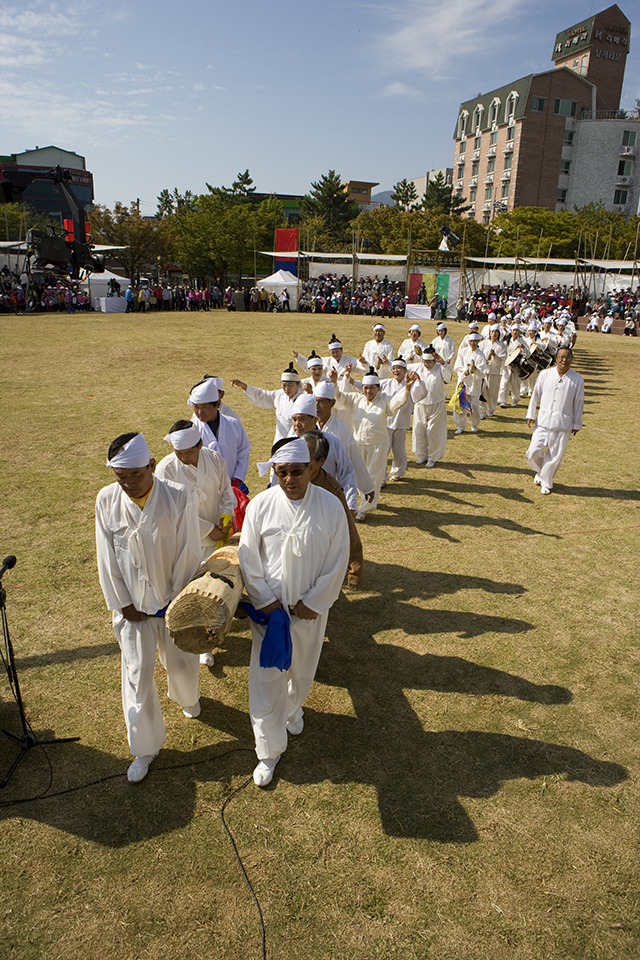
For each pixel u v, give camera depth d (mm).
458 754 3842
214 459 4379
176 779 3615
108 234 50844
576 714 4234
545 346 16281
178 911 2865
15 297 33219
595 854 3191
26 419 11594
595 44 69375
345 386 8438
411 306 39031
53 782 3562
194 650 3234
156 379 15703
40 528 6961
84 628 5070
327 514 3480
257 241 52812
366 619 5363
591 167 67000
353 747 3887
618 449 11078
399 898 2947
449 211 71562
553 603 5715
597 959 2697
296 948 2717
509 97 66125
